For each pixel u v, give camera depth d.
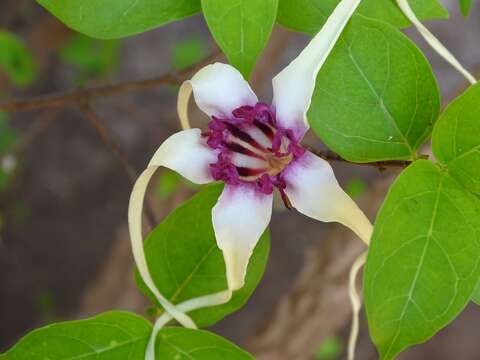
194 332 0.30
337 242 0.56
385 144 0.28
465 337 0.97
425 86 0.28
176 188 0.64
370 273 0.26
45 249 0.97
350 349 0.30
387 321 0.27
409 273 0.27
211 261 0.31
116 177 1.00
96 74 0.77
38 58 0.72
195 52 0.78
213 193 0.30
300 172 0.28
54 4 0.29
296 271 0.97
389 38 0.28
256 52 0.28
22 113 0.98
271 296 0.97
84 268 0.98
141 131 0.99
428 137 0.29
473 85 0.27
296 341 0.61
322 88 0.28
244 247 0.28
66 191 0.99
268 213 0.28
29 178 0.98
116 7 0.30
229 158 0.29
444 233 0.27
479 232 0.27
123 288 0.72
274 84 0.28
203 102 0.29
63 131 0.99
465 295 0.27
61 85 0.97
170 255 0.31
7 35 0.61
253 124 0.29
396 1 0.30
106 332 0.30
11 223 0.96
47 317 0.84
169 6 0.30
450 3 1.00
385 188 0.53
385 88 0.28
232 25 0.28
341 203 0.28
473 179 0.27
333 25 0.28
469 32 0.99
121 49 0.99
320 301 0.59
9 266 0.96
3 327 0.95
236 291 0.31
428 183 0.27
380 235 0.26
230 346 0.29
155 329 0.29
